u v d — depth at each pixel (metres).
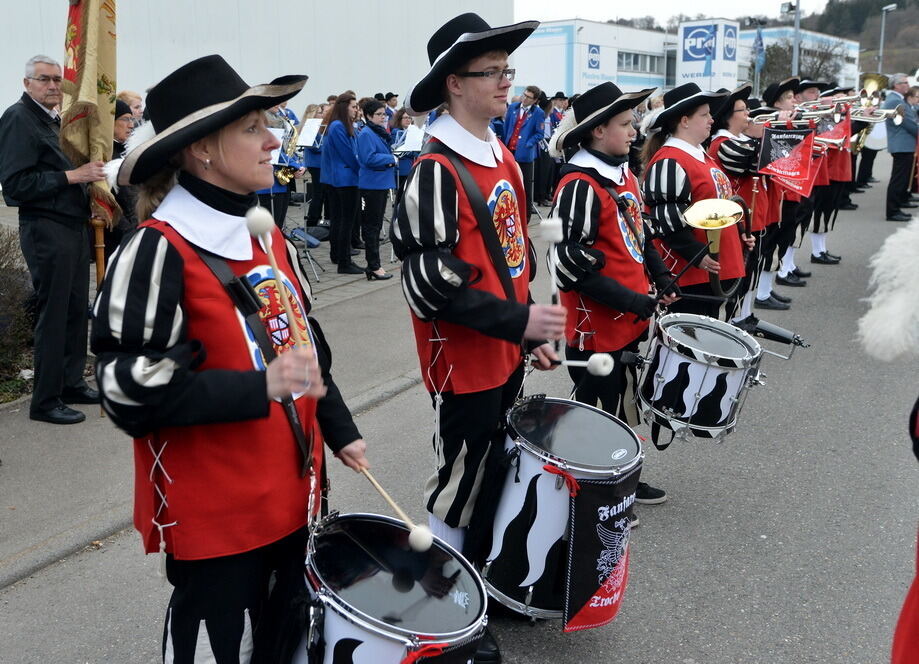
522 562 2.85
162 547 2.02
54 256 4.82
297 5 14.89
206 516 2.00
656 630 3.15
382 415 5.29
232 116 1.91
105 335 1.86
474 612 2.13
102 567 3.56
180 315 1.91
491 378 2.84
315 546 2.16
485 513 2.90
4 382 5.55
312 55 15.33
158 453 1.99
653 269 4.14
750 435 5.00
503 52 2.74
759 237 6.43
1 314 5.64
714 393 3.54
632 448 2.85
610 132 3.57
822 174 9.47
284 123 8.95
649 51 39.22
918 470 4.50
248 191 2.05
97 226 5.14
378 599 2.10
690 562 3.62
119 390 1.80
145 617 3.23
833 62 43.75
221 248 1.98
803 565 3.59
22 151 4.68
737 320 6.73
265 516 2.04
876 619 3.21
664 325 3.77
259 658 2.15
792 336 4.69
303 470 2.13
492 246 2.77
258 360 2.01
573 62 34.84
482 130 2.83
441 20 18.03
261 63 14.41
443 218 2.65
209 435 1.98
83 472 4.34
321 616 2.04
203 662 2.07
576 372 3.76
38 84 4.73
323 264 9.86
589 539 2.74
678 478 4.43
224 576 2.04
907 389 5.79
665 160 4.59
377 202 8.75
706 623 3.20
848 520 3.97
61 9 12.01
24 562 3.52
